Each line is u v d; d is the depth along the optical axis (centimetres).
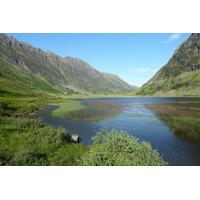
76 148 1534
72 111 5506
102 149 1086
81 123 3434
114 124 3366
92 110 5878
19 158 956
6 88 13062
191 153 1792
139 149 995
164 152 1827
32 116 4241
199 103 9206
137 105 8331
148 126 3183
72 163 1088
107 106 7725
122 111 5634
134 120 3844
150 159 951
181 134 2592
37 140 1413
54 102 9962
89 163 945
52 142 1479
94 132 2673
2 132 1396
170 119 3966
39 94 15888
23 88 15938
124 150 996
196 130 2844
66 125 3212
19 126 1705
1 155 952
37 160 991
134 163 878
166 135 2539
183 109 6069
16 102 5953
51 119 3884
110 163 909
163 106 7494
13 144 1207
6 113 3750
